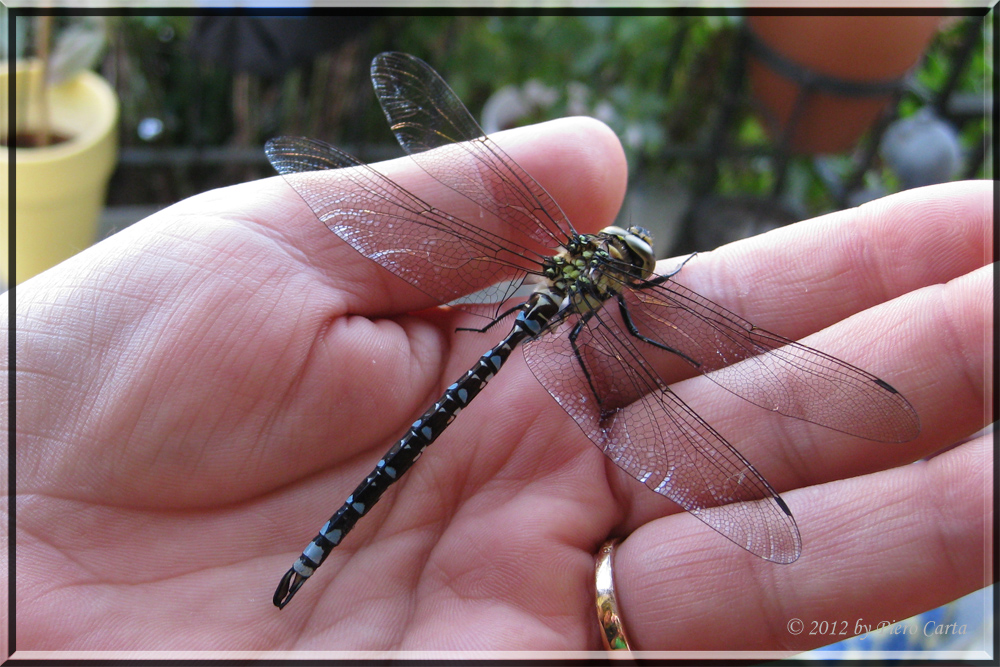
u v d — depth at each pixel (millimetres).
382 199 299
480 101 448
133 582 292
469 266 302
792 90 371
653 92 407
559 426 301
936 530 287
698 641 292
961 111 404
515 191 304
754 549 285
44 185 353
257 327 291
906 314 296
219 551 294
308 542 296
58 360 290
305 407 293
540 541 295
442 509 298
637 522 299
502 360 299
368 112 429
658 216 430
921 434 296
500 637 291
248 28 360
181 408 289
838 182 427
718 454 290
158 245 293
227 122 437
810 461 298
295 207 297
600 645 293
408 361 300
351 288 299
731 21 374
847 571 289
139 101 418
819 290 303
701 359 302
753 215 413
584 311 303
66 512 290
